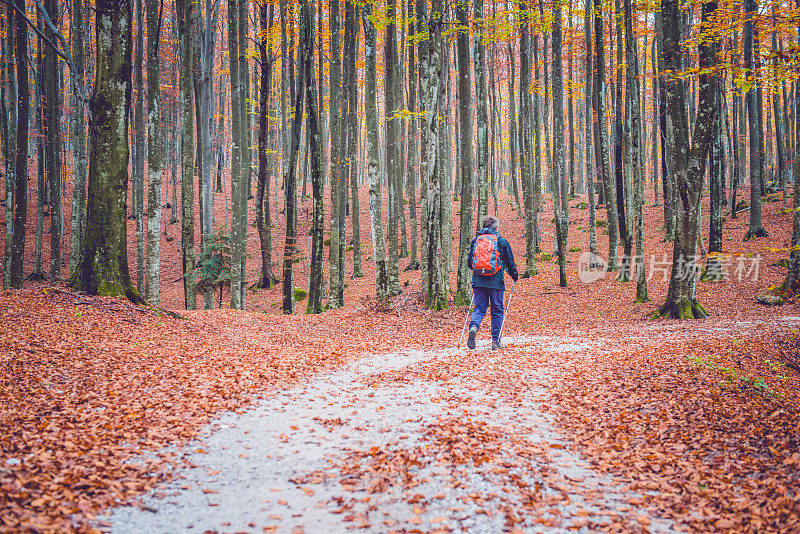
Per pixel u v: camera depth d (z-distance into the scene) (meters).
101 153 9.36
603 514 3.01
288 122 32.00
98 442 3.80
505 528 2.75
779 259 17.80
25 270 24.59
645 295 15.99
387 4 15.21
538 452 3.94
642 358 7.10
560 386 5.73
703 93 11.93
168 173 39.06
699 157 12.30
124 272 9.70
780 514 2.93
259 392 5.49
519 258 25.91
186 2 15.94
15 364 5.57
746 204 26.45
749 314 12.70
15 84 20.97
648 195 35.12
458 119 32.94
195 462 3.62
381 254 14.82
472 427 4.30
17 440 3.59
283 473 3.45
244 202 17.17
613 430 4.54
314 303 16.22
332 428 4.36
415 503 3.02
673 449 4.16
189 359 6.96
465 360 7.04
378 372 6.59
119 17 9.27
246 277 27.06
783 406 5.34
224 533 2.62
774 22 9.30
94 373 5.73
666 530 2.84
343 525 2.75
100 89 9.27
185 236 16.66
